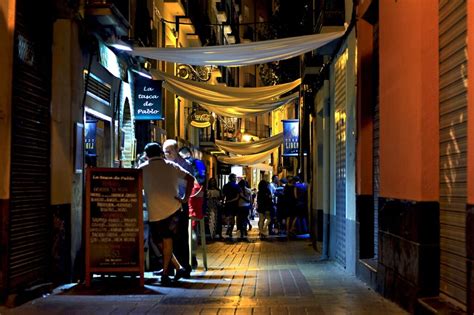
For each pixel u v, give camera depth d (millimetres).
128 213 8406
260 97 16578
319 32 12461
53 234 8375
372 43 9344
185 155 10805
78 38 9141
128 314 6570
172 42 20734
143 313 6621
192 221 10867
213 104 16578
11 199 7059
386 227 7520
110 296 7727
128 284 8688
